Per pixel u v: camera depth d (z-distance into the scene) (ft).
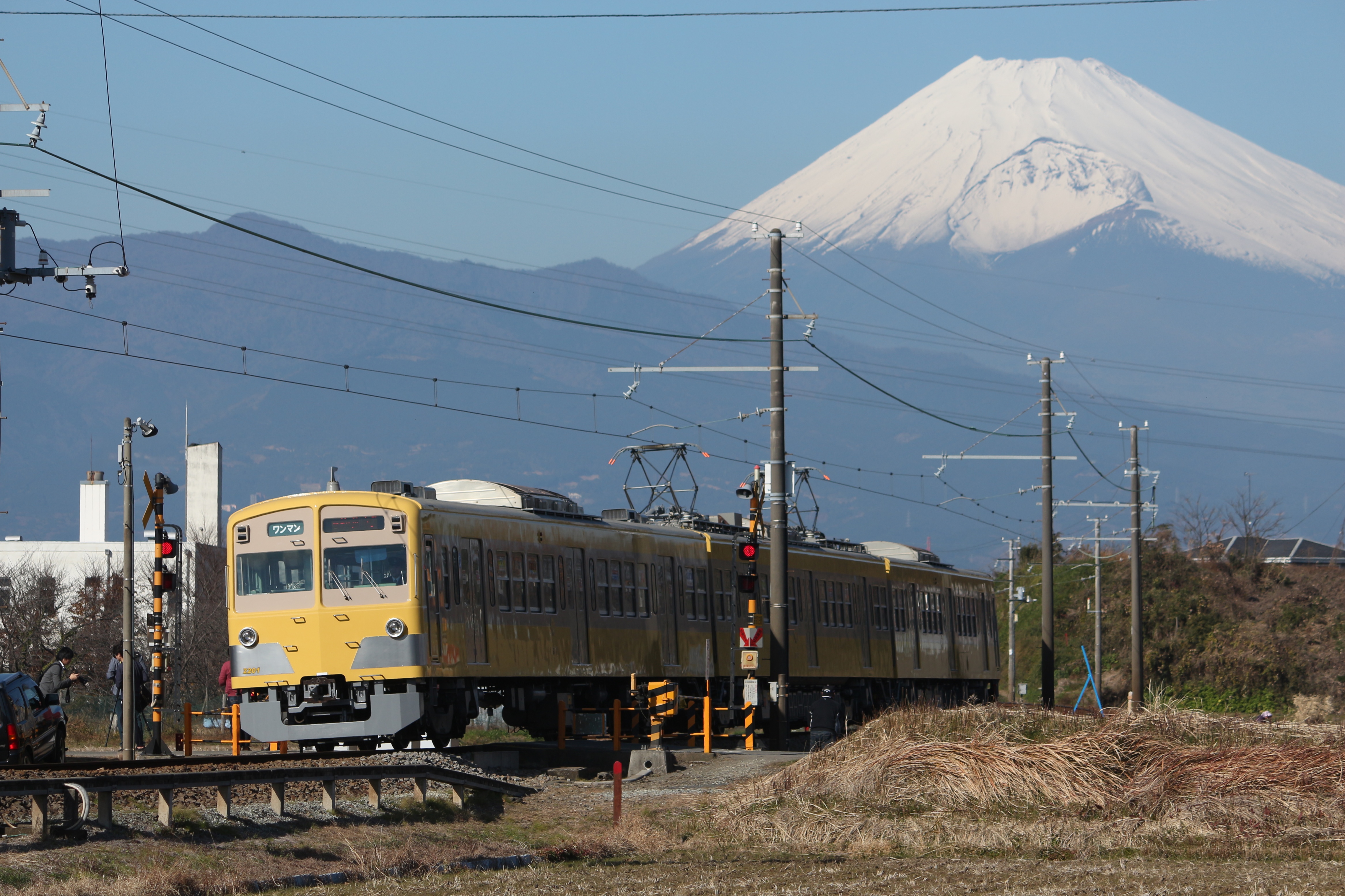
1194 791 141.69
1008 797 145.48
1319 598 539.70
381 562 180.34
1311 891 100.63
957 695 371.56
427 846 128.06
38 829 110.52
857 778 151.33
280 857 118.52
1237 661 493.77
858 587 307.17
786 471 247.50
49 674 178.40
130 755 197.36
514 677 198.49
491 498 212.23
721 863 126.41
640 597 231.09
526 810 152.66
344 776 134.82
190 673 351.05
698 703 248.73
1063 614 572.51
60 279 183.32
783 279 240.73
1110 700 506.07
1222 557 568.82
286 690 182.70
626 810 154.71
